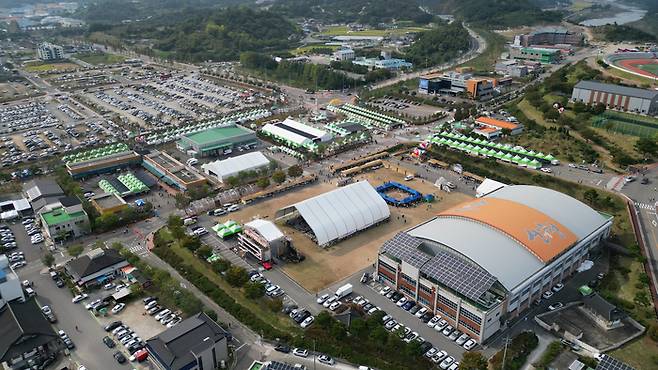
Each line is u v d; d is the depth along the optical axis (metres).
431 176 195.00
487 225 123.56
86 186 184.62
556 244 120.62
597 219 136.75
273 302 112.50
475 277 107.88
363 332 106.44
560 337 107.00
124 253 131.75
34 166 195.12
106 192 176.50
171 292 115.88
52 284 126.31
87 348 104.31
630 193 167.50
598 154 197.00
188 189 177.38
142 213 161.12
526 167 193.25
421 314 114.56
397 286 122.81
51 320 112.06
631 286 122.38
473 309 103.56
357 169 198.12
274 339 106.50
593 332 106.31
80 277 122.62
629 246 136.50
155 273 122.75
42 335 101.50
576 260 128.38
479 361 94.25
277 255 137.88
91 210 157.25
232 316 114.06
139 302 119.69
